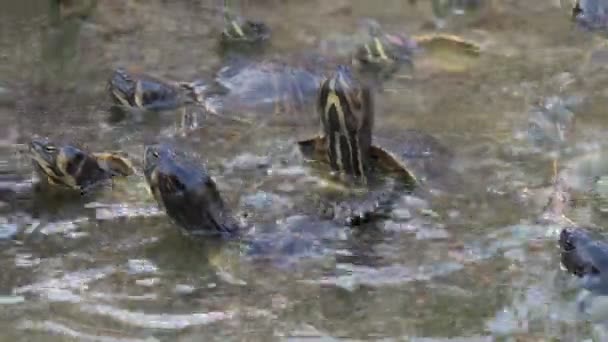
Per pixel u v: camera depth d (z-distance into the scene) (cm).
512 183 1388
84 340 1084
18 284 1197
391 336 1073
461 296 1145
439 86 1719
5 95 1709
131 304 1152
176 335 1089
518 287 1159
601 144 1480
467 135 1529
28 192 1398
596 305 1117
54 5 2088
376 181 1384
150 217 1334
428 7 2117
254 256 1230
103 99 1697
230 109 1633
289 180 1404
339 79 1334
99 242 1282
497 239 1259
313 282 1181
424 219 1305
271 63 1758
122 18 2061
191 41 1955
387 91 1700
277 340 1072
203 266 1221
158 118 1627
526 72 1767
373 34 1858
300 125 1577
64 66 1834
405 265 1210
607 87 1691
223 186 1391
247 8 2125
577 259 1168
